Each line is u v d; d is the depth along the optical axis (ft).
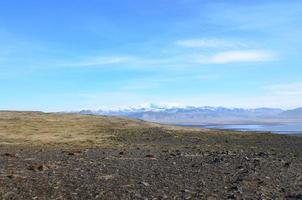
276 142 289.74
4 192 81.97
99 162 137.18
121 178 102.47
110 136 328.08
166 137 323.98
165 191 87.15
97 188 88.43
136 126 413.39
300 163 141.38
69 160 142.51
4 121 417.08
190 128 412.16
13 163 130.11
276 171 119.55
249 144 268.21
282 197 83.71
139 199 79.36
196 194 84.99
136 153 178.81
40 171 111.45
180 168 124.36
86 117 472.03
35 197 78.95
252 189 91.09
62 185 90.99
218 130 405.18
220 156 167.12
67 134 342.85
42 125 400.67
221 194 85.56
